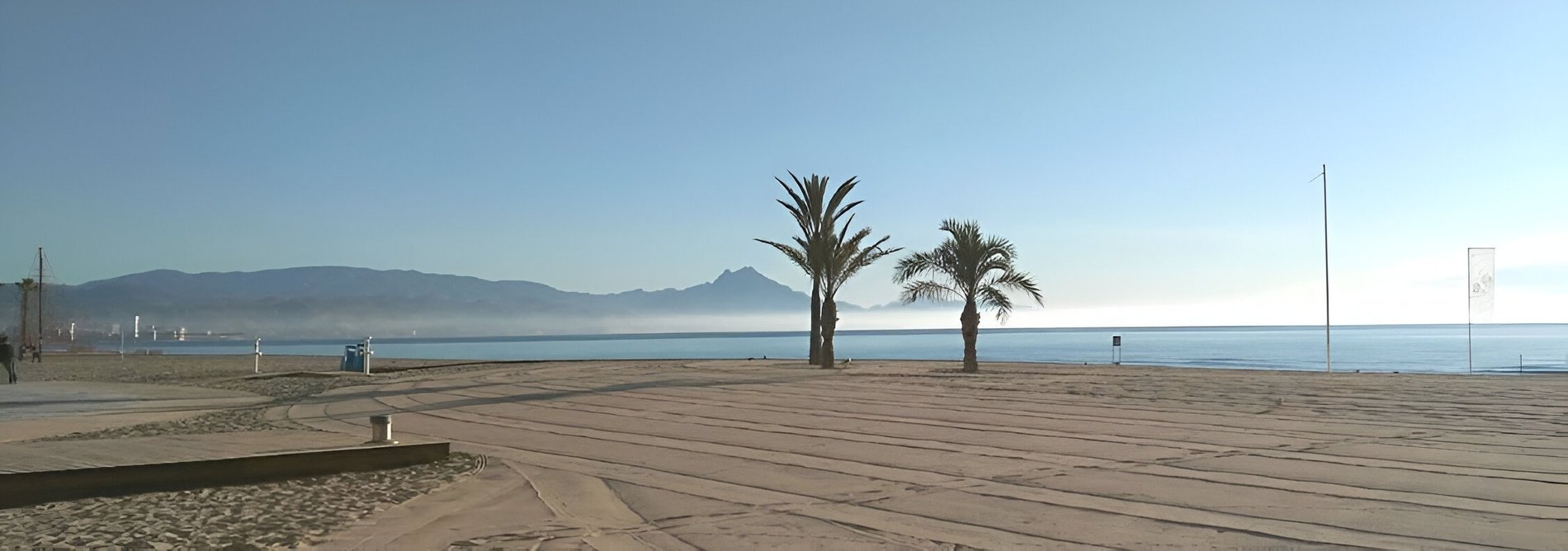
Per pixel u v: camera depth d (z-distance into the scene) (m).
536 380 30.73
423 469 11.72
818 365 42.62
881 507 9.15
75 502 9.33
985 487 10.18
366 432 15.95
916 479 10.77
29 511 8.85
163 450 11.67
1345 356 85.19
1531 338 194.00
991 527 8.22
